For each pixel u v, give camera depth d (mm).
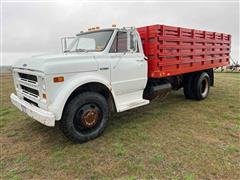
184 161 2785
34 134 3887
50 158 2984
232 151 3023
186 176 2453
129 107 4102
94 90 3703
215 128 3947
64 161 2896
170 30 4652
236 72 17297
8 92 8469
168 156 2926
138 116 4805
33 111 3158
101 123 3666
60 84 3068
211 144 3271
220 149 3100
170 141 3414
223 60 7145
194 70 5707
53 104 2998
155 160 2820
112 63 3795
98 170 2658
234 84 9242
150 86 4969
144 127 4090
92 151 3148
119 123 4355
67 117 3203
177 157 2893
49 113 2936
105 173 2594
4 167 2799
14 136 3812
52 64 2977
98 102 3555
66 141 3537
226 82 9945
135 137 3609
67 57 3199
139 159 2871
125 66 4051
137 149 3158
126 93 4289
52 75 2967
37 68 3035
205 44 5941
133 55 4234
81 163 2830
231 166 2648
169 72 4855
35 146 3389
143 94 5098
